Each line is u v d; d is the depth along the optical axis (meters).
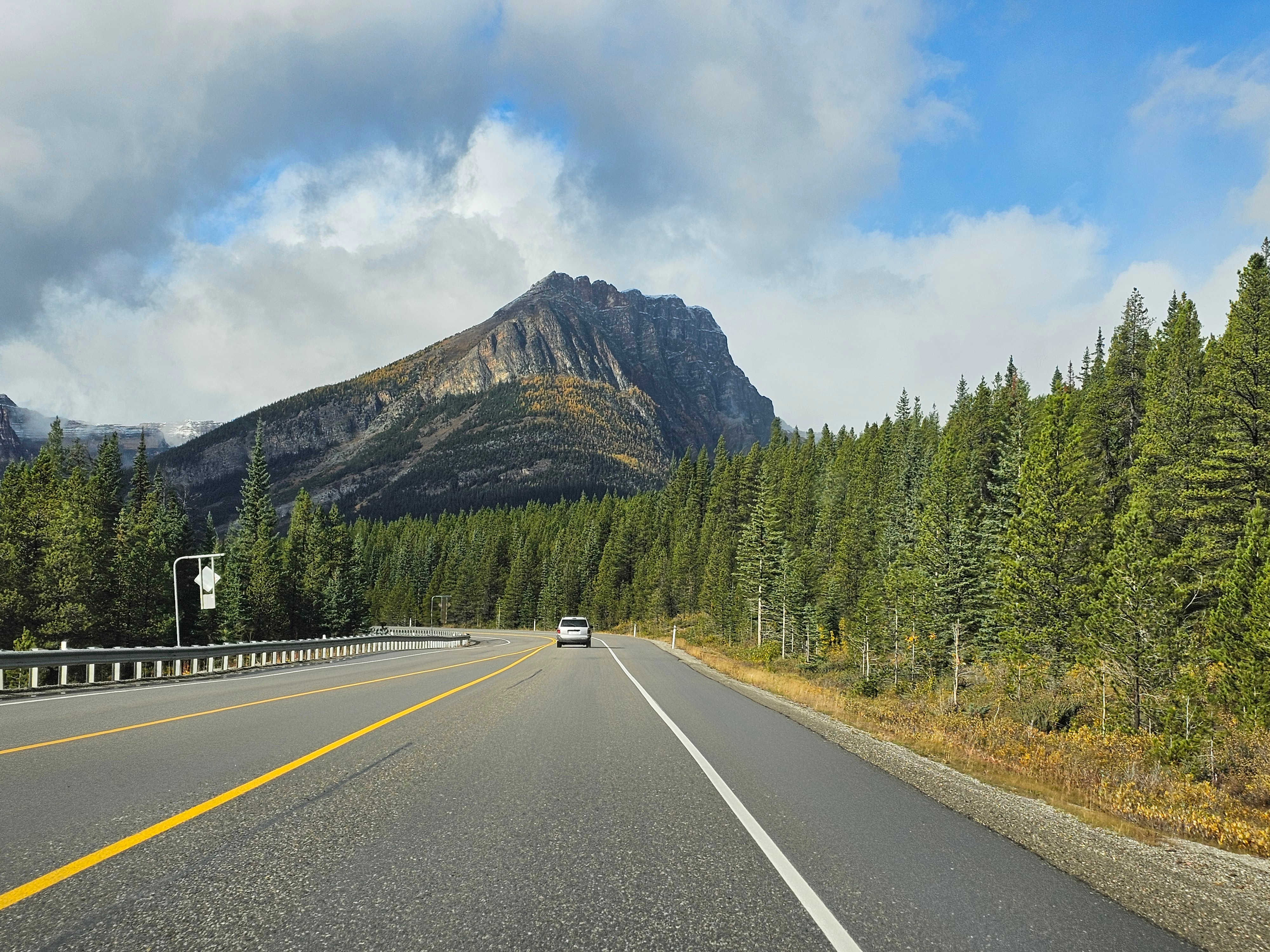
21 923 3.51
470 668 24.33
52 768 7.20
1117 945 3.64
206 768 7.25
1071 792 8.20
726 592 86.44
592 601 120.75
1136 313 53.88
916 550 46.44
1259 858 6.00
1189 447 35.84
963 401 89.94
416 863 4.54
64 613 44.75
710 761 8.41
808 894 4.16
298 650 31.27
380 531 195.12
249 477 69.81
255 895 3.95
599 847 4.96
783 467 112.56
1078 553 34.19
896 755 9.70
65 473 56.06
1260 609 18.70
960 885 4.43
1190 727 15.84
